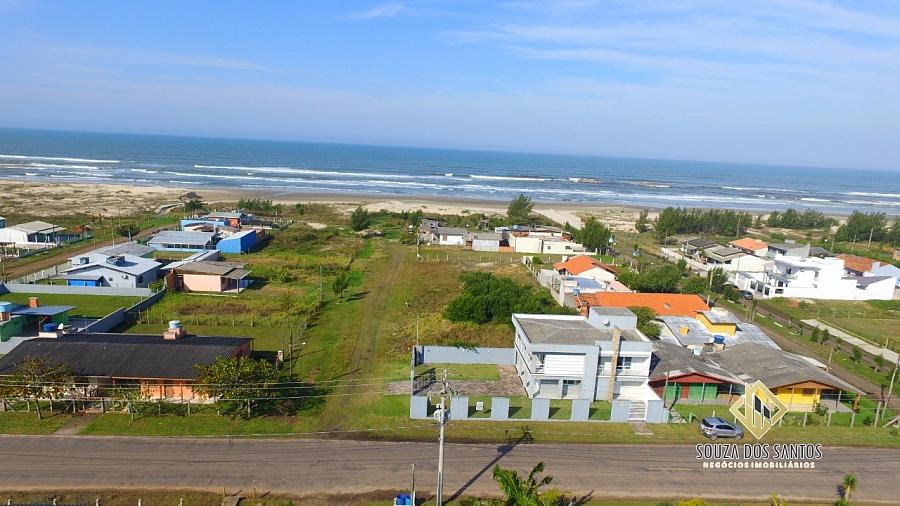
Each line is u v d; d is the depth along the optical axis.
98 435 35.03
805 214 160.75
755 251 103.00
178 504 28.78
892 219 184.38
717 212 145.62
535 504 22.41
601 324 47.12
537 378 42.91
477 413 40.44
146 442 34.50
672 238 133.25
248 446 34.62
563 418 40.03
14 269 77.75
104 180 195.12
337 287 68.75
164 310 61.94
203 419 37.62
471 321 60.12
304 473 32.06
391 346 53.66
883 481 33.69
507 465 33.72
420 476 32.25
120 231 103.00
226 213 118.00
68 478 30.52
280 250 97.88
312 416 38.94
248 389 38.06
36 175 199.50
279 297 69.38
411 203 170.88
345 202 167.25
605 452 35.69
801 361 48.12
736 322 57.94
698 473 33.72
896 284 86.88
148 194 161.38
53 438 34.44
